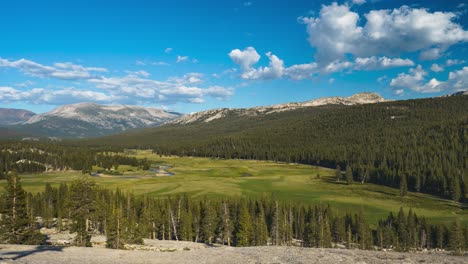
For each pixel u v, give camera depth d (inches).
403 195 5866.1
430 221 4252.0
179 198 4232.3
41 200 4507.9
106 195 4192.9
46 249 1652.3
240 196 5634.8
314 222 3506.4
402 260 1237.1
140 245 2925.7
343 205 5108.3
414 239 3511.3
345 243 3622.0
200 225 3823.8
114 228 2613.2
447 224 4119.1
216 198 5403.5
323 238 3334.2
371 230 3924.7
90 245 2581.2
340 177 7445.9
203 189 6225.4
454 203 5339.6
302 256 1341.0
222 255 1467.8
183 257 1480.1
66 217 3988.7
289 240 3491.6
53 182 7263.8
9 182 2252.7
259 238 3324.3
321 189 6392.7
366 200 5467.5
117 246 2605.8
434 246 3627.0
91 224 3828.7
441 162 7101.4
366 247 3412.9
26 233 2261.3
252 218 3752.5
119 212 2664.9
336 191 6210.6
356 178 7711.6
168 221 3818.9
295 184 6899.6
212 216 3629.4
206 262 1332.4
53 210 4495.6
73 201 2583.7
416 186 6259.8
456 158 7224.4
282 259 1293.1
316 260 1253.7
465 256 1321.4
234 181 7185.0
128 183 6953.7
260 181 7224.4
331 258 1285.7
